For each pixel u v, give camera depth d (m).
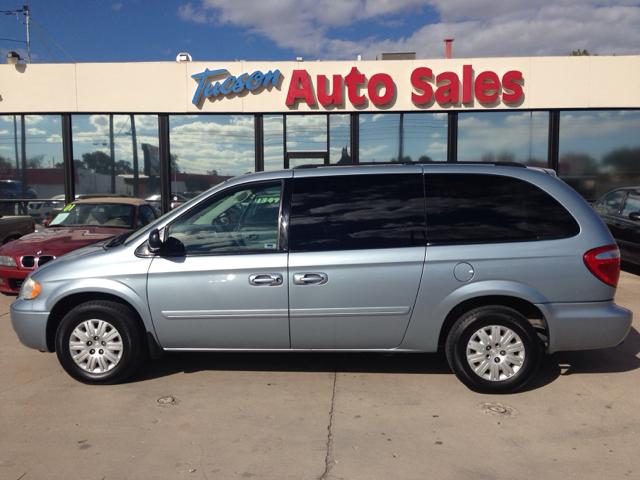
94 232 7.73
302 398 4.17
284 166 12.98
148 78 12.69
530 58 12.32
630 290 7.92
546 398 4.13
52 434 3.62
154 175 13.14
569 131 12.66
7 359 5.13
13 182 13.20
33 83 12.73
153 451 3.38
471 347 4.15
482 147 12.80
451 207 4.21
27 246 7.01
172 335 4.34
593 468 3.16
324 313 4.19
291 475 3.11
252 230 4.31
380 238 4.18
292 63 12.48
